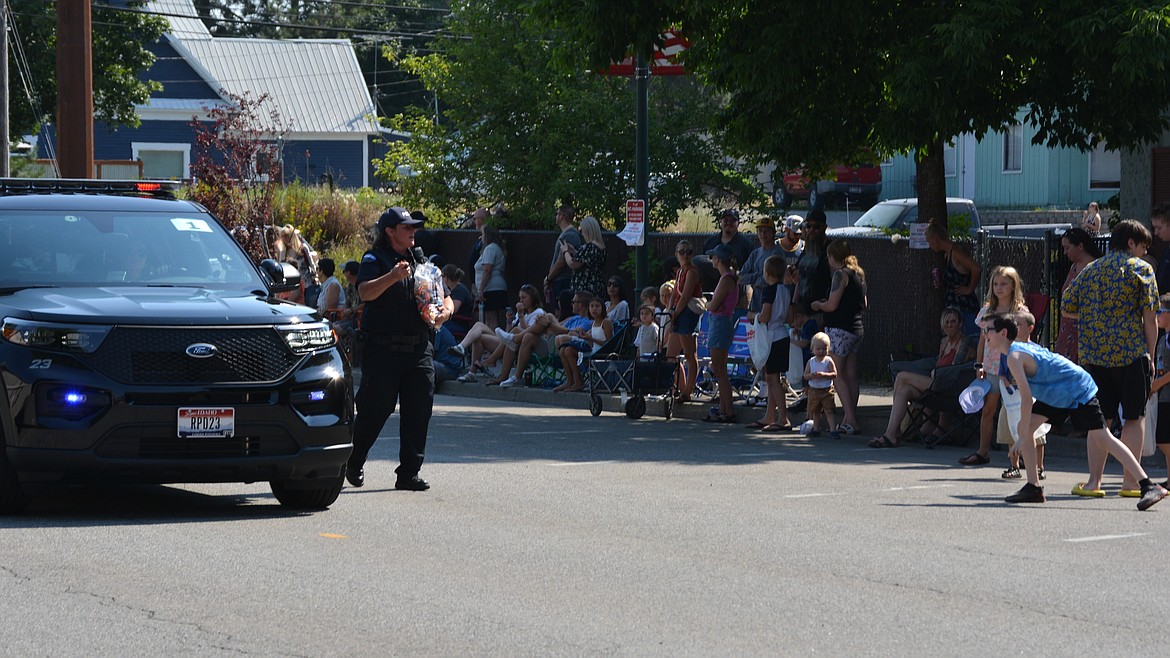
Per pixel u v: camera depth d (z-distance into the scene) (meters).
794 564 10.98
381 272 14.67
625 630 8.84
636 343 24.78
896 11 21.58
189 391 12.55
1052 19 19.42
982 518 13.37
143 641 8.52
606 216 36.78
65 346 12.46
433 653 8.28
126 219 14.77
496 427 22.28
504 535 12.20
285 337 13.07
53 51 60.47
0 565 10.62
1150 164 25.31
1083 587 10.20
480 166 37.88
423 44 114.88
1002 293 17.00
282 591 9.84
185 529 12.30
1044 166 53.91
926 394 19.47
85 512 13.38
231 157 42.78
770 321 21.80
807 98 22.20
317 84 85.56
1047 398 14.52
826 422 22.12
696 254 32.28
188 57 81.62
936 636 8.76
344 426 13.34
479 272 32.97
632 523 12.92
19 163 60.97
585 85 37.22
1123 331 14.93
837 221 56.25
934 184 24.00
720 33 23.69
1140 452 14.98
